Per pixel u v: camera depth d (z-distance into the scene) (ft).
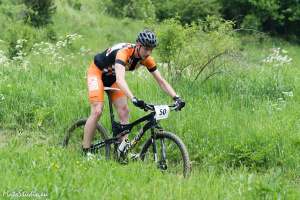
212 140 41.32
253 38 149.18
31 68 60.08
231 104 49.06
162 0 190.19
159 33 56.49
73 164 32.48
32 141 43.01
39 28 143.13
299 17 196.85
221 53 56.29
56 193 26.25
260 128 42.34
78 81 54.95
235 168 38.99
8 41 84.53
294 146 40.42
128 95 33.47
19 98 48.85
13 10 145.89
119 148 36.27
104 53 36.01
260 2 193.06
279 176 33.88
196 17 186.80
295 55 181.27
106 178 29.76
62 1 170.40
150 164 34.04
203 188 30.09
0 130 45.32
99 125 38.11
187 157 33.27
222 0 198.59
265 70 62.18
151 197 27.53
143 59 34.91
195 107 46.80
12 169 30.66
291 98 53.21
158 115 33.88
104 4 183.73
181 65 56.85
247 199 28.50
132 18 183.62
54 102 48.49
